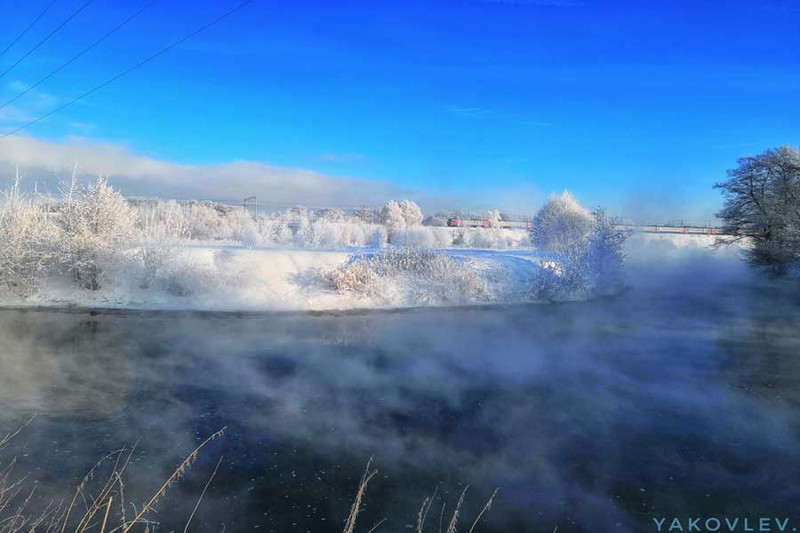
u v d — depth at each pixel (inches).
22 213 745.6
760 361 468.4
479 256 1037.2
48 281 751.7
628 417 319.3
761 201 1197.7
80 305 706.2
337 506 211.3
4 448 259.0
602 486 232.4
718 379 408.5
